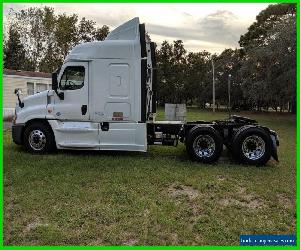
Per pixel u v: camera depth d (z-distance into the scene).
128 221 5.67
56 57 52.47
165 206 6.30
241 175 8.55
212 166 9.38
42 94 10.38
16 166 8.74
